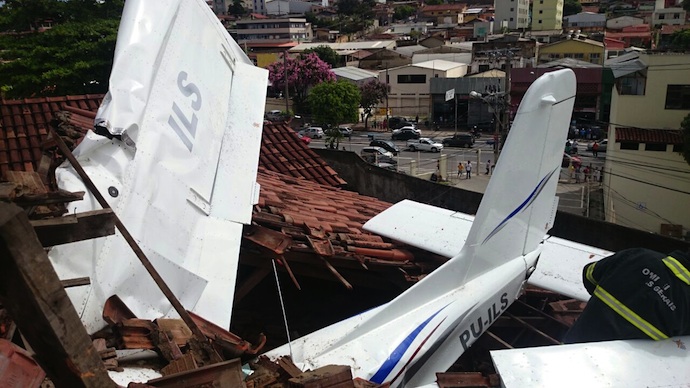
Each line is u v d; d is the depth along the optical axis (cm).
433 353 418
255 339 559
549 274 545
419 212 668
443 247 586
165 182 425
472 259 468
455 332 439
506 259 502
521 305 588
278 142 1295
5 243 140
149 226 383
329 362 368
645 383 304
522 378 308
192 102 539
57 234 207
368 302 645
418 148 3812
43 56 2156
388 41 7362
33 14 2420
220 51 689
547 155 506
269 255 485
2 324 274
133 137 414
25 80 2078
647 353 327
